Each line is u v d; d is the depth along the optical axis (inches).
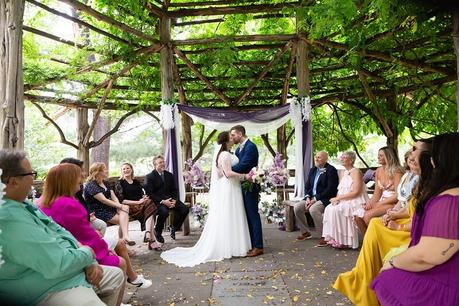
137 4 243.8
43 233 80.0
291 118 276.1
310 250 217.6
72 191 119.0
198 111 279.0
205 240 213.3
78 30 322.0
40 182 283.3
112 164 761.6
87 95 323.6
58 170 117.8
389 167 198.5
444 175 71.6
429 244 69.2
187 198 308.2
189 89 370.9
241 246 207.3
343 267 183.6
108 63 289.7
